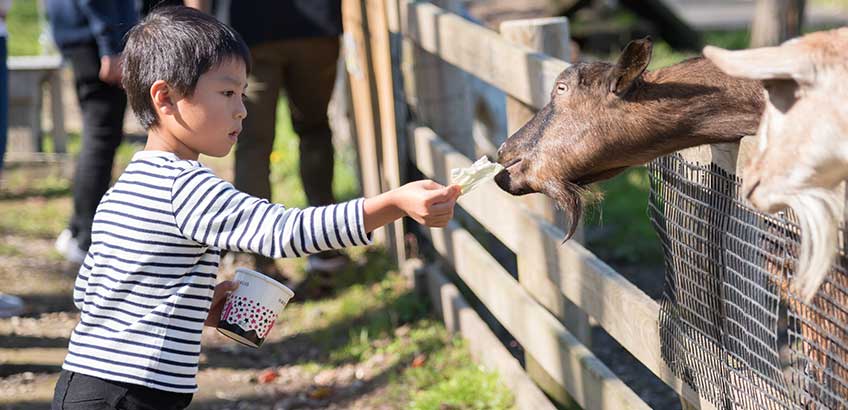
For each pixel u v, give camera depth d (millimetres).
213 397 5906
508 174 3752
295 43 7141
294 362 6430
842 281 2795
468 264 6238
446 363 6062
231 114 3512
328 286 7551
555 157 3674
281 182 9812
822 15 18984
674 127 3484
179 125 3484
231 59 3492
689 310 3654
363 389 5930
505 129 8828
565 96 3697
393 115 7379
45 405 5609
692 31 15250
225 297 3699
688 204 3611
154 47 3461
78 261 8023
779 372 3059
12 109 11484
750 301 3197
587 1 14516
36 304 7234
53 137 11586
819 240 2568
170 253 3330
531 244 5180
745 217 3195
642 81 3590
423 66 6996
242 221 3238
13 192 10109
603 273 4371
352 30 8102
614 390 4273
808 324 3020
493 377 5504
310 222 3191
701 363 3596
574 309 5164
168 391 3359
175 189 3314
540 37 5227
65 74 15469
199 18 3537
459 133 7129
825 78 2568
